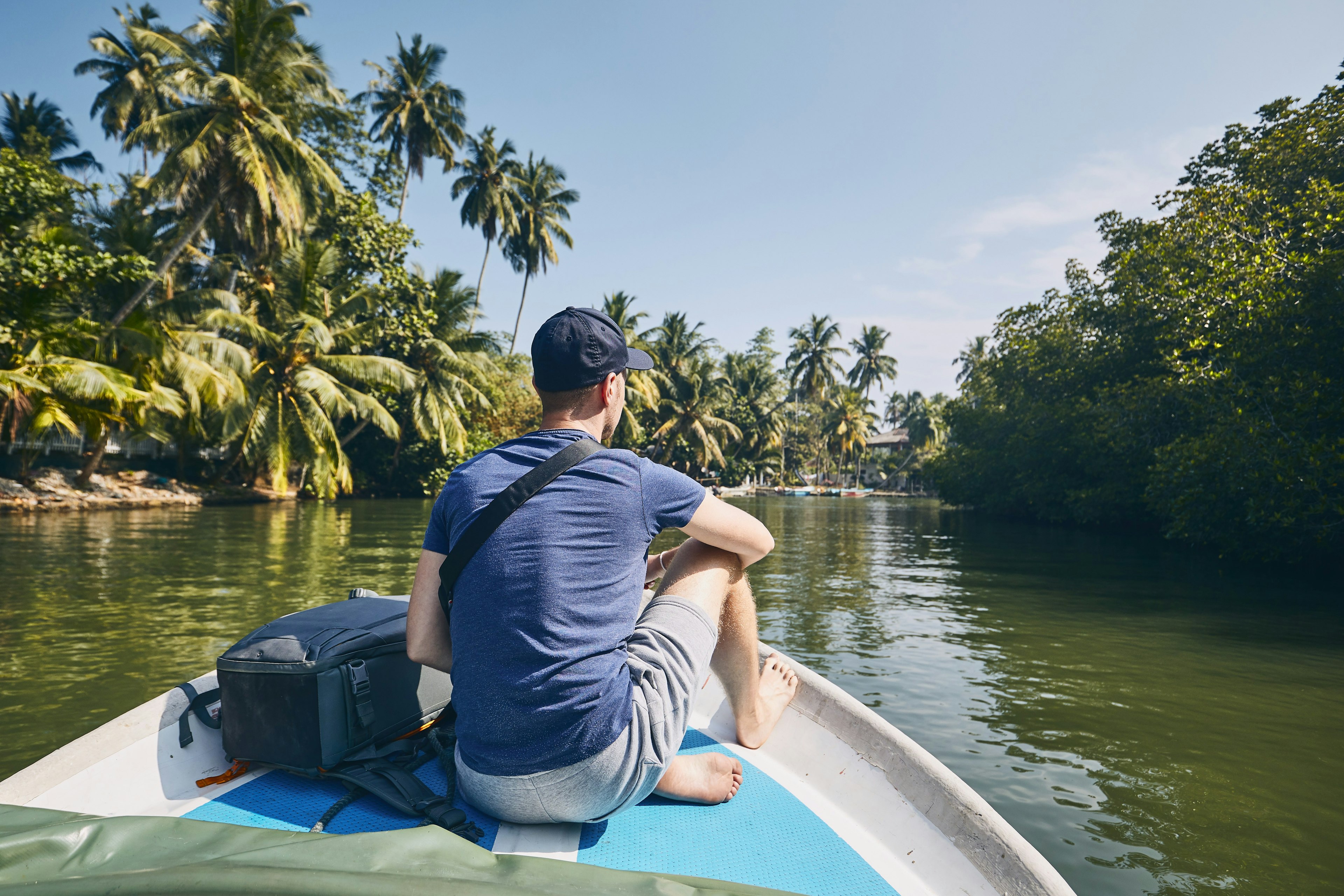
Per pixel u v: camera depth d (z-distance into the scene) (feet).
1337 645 21.89
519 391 127.44
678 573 4.92
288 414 80.53
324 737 4.77
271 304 79.56
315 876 2.65
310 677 4.74
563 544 4.02
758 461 202.18
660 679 4.30
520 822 4.29
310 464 81.56
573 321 4.55
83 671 17.06
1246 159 52.80
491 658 3.95
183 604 24.48
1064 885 4.02
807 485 240.53
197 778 5.09
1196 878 9.62
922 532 68.54
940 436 244.22
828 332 207.41
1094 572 38.65
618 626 4.15
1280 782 12.44
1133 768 13.00
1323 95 49.21
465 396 106.52
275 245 70.95
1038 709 16.06
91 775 4.74
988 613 26.81
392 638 5.29
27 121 94.63
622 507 4.23
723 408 181.47
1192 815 11.30
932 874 4.33
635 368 4.79
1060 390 72.08
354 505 81.56
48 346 52.75
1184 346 49.67
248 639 5.07
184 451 80.12
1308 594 31.42
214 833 3.11
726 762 5.10
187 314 67.87
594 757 3.94
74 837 2.93
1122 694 17.10
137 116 96.02
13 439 55.52
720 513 4.62
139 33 60.64
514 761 3.97
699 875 4.17
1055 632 23.49
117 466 77.61
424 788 4.68
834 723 5.88
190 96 62.59
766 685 6.26
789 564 42.80
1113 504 61.57
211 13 62.03
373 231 89.92
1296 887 9.43
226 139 60.90
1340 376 37.06
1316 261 37.96
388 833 3.15
